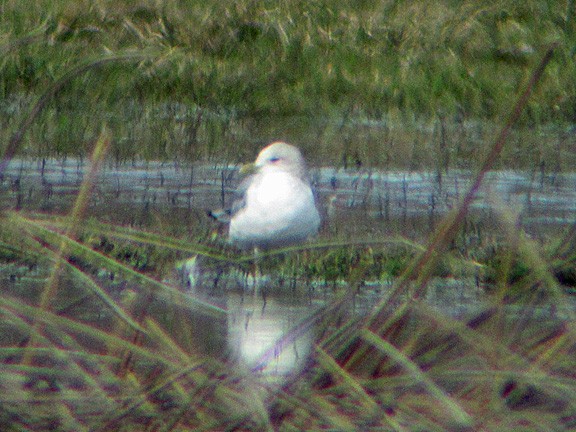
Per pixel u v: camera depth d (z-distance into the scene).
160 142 17.86
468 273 11.09
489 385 6.46
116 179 15.58
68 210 13.39
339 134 18.91
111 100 19.81
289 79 21.27
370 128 19.39
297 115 20.02
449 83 21.00
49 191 14.52
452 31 23.19
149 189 15.03
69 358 6.53
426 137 18.86
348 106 20.33
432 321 7.21
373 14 23.89
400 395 6.40
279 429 6.10
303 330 6.98
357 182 15.77
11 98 19.89
